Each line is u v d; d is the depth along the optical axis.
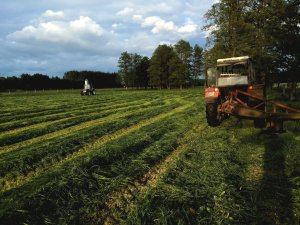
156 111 19.03
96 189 6.00
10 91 90.31
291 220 4.49
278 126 8.49
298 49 19.69
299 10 19.98
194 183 5.88
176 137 10.20
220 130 11.05
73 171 6.79
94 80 113.50
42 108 25.09
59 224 4.68
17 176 7.20
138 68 91.44
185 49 84.00
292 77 20.56
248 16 25.41
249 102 11.26
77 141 10.37
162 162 7.57
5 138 11.66
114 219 4.85
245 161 7.19
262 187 5.55
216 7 27.64
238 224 4.41
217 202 5.00
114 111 20.56
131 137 10.33
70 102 32.25
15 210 5.03
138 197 5.42
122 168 7.11
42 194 5.61
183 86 90.69
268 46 21.78
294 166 6.56
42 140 11.14
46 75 101.50
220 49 27.59
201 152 8.02
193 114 16.64
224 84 11.49
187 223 4.52
